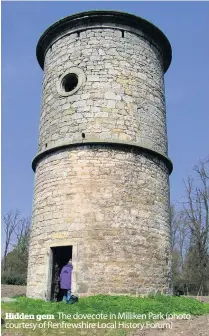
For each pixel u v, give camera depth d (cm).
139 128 1384
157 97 1509
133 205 1284
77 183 1280
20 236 4438
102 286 1165
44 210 1326
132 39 1487
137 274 1217
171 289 1366
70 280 1191
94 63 1416
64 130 1366
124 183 1291
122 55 1444
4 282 3064
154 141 1423
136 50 1483
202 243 2905
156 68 1555
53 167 1352
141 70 1470
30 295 1287
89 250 1197
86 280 1167
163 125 1518
